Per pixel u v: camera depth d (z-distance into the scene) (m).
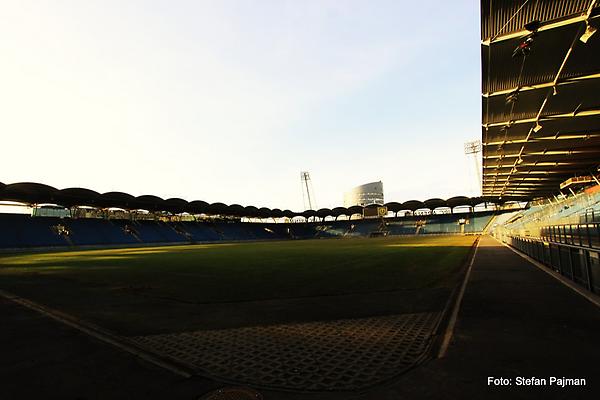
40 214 60.66
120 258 27.12
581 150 31.61
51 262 24.16
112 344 5.68
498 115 22.89
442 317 6.86
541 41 14.86
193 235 77.50
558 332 5.52
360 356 4.81
